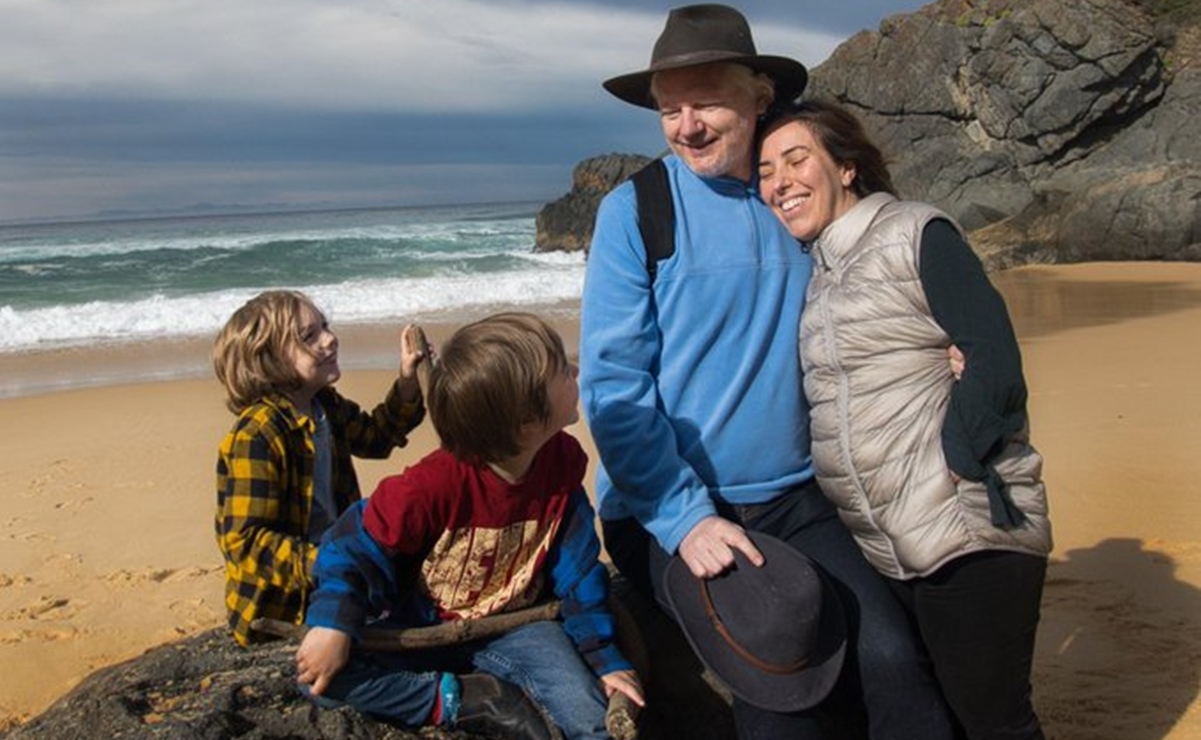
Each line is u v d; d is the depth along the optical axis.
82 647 5.47
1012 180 34.75
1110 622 4.93
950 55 36.12
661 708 3.60
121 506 7.96
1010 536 3.01
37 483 8.65
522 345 2.89
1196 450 7.57
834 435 3.17
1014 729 3.23
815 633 3.05
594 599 3.20
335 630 2.93
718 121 3.23
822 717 3.17
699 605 3.17
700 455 3.37
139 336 19.36
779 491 3.42
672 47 3.18
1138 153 33.22
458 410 2.89
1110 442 7.93
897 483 3.07
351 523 3.04
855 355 3.11
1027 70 34.16
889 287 3.07
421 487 2.98
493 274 29.59
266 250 38.56
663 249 3.28
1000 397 2.93
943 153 35.84
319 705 3.08
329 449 3.70
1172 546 5.78
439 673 3.16
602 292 3.33
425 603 3.20
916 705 3.12
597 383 3.31
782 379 3.35
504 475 3.02
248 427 3.40
